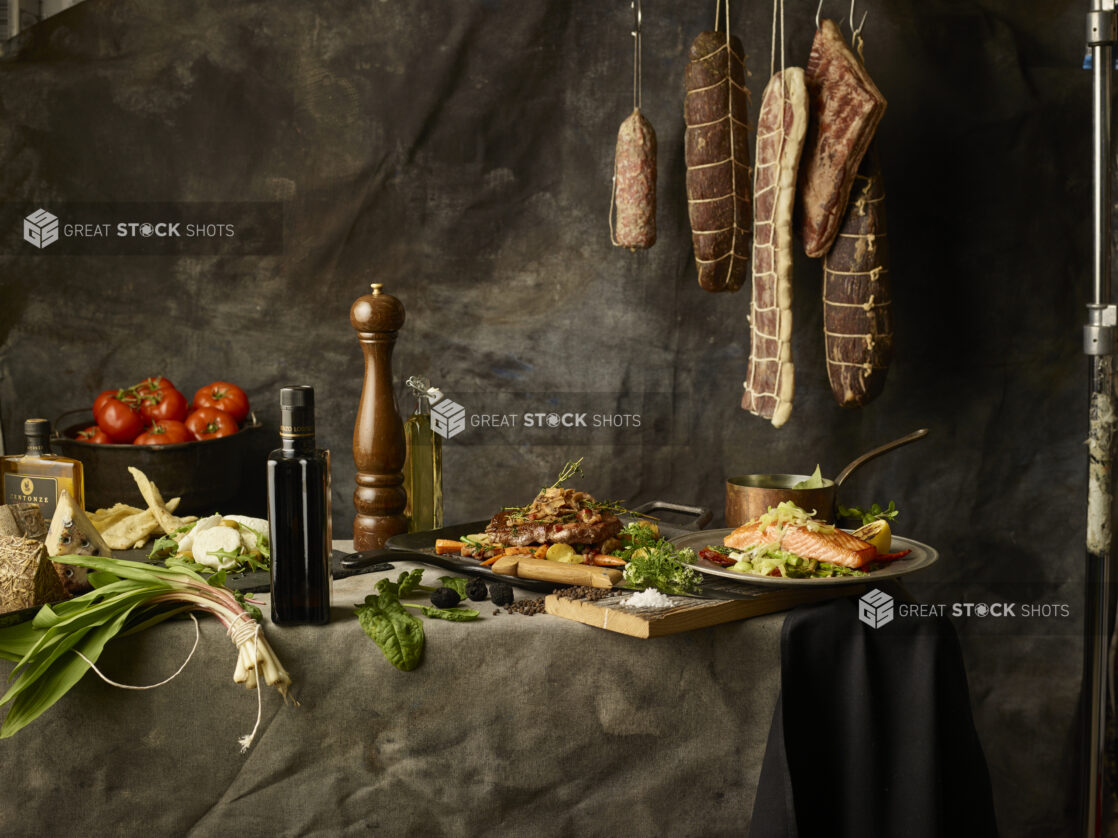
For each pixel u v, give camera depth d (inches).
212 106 78.8
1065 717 82.6
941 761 47.7
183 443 70.7
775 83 66.8
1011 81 78.7
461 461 82.9
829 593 52.0
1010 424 82.4
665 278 81.6
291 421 48.3
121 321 79.8
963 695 49.3
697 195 68.5
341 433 81.8
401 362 81.8
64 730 47.6
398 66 79.2
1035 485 82.5
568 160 80.5
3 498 59.5
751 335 69.7
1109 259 58.5
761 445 83.4
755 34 78.9
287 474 47.6
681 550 56.0
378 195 80.2
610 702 49.6
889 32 78.5
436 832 50.1
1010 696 83.1
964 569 83.1
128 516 64.9
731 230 68.3
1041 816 83.3
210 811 49.1
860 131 63.8
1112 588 67.4
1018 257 80.9
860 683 47.8
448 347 81.9
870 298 67.6
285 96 79.0
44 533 54.6
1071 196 79.7
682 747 50.1
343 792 49.4
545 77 79.7
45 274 79.0
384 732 49.2
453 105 79.6
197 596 48.5
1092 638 60.4
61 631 45.2
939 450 82.7
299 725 48.7
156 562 59.6
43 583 49.5
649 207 70.9
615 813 50.4
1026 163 79.9
